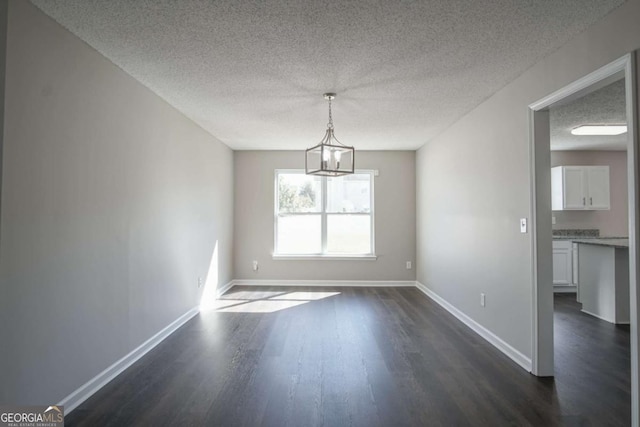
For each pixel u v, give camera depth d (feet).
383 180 21.22
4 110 6.07
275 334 12.41
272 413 7.48
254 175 21.16
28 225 6.56
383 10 6.87
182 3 6.63
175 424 7.09
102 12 6.90
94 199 8.42
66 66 7.52
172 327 12.66
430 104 12.51
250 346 11.28
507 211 10.64
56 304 7.23
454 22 7.29
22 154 6.42
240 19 7.18
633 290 6.38
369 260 21.15
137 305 10.33
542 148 9.30
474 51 8.56
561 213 20.81
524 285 9.75
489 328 11.81
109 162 9.00
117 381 8.91
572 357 10.47
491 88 10.99
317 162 21.18
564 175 19.66
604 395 8.22
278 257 21.04
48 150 7.03
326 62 9.16
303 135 17.21
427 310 15.66
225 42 8.13
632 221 6.40
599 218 20.83
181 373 9.37
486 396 8.17
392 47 8.36
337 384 8.75
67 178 7.54
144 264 10.73
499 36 7.86
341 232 21.47
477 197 12.74
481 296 12.39
